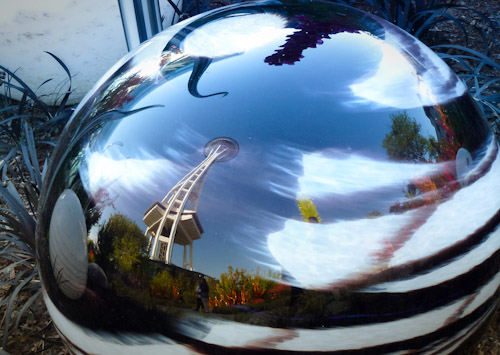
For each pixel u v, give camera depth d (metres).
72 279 1.15
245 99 1.10
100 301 1.11
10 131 2.63
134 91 1.21
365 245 1.02
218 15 1.36
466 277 1.13
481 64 2.56
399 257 1.04
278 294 1.01
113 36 2.53
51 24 2.37
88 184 1.14
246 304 1.02
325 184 1.03
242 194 1.02
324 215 1.02
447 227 1.09
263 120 1.07
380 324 1.06
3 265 2.14
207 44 1.24
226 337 1.05
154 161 1.08
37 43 2.46
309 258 1.01
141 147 1.10
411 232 1.05
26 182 2.53
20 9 2.29
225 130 1.07
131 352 1.12
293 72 1.14
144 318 1.07
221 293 1.02
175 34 1.33
